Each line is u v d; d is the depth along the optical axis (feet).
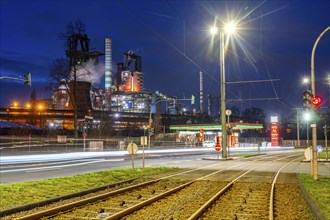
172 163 109.81
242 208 40.14
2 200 42.91
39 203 41.04
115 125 475.31
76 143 195.31
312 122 63.67
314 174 62.49
